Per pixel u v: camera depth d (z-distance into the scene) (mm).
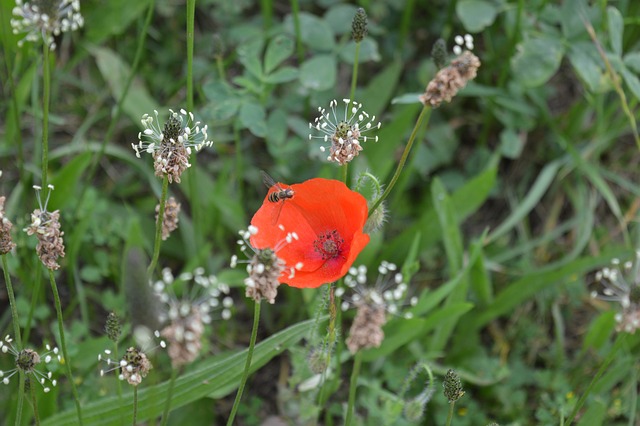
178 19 995
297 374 800
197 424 824
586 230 923
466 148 988
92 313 895
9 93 913
